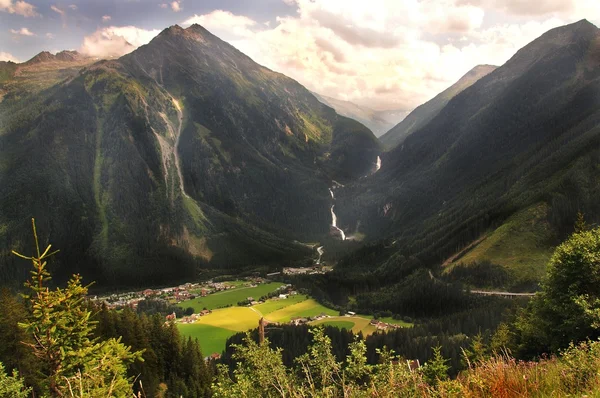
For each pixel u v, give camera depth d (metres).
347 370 13.41
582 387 8.95
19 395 20.94
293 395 12.83
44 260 18.92
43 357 18.09
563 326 28.62
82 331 19.25
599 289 28.73
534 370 9.77
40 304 18.00
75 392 14.49
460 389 9.16
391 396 10.91
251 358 15.65
